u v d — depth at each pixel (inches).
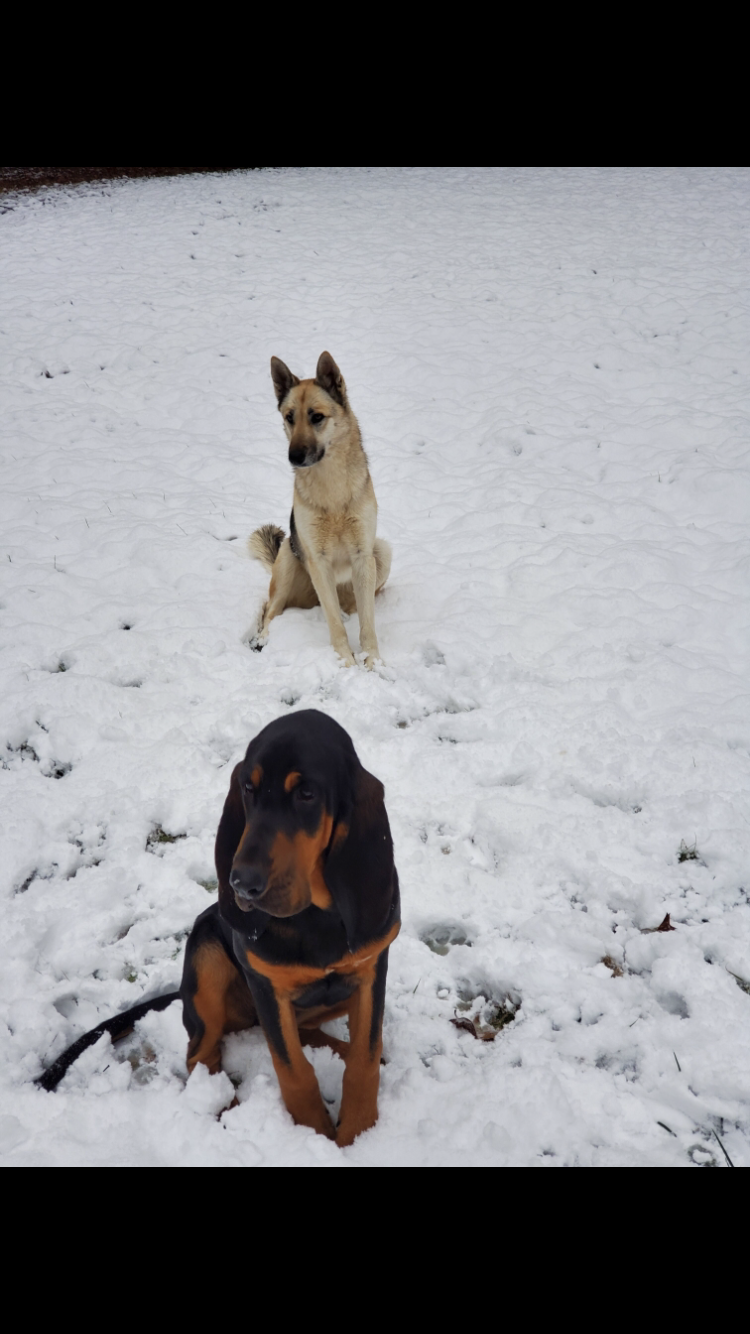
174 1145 49.6
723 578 108.0
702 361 169.0
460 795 77.8
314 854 40.9
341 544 100.4
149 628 104.1
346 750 43.6
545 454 143.7
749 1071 54.1
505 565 115.6
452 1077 54.4
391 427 157.9
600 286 213.5
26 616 106.3
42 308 219.0
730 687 90.0
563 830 72.6
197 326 205.3
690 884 68.2
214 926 52.7
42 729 87.0
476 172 350.3
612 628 100.1
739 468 129.6
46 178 362.9
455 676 94.0
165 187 343.6
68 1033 58.7
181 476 144.9
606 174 331.3
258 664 97.6
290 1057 47.4
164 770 81.4
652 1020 57.6
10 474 144.1
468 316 202.8
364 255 253.8
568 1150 49.7
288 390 100.0
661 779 77.9
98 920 66.1
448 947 65.6
